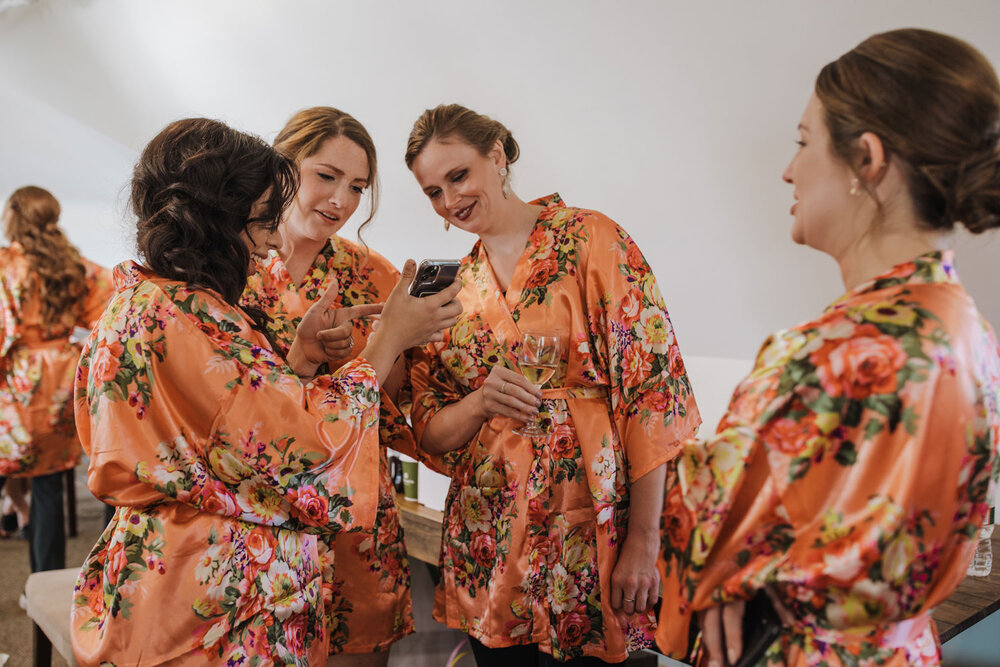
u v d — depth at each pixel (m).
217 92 3.27
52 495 3.35
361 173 1.71
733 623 0.81
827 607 0.75
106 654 1.14
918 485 0.71
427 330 1.42
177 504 1.17
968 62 0.77
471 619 1.51
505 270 1.56
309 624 1.28
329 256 1.79
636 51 1.87
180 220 1.18
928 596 0.76
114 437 1.14
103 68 3.60
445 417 1.55
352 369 1.31
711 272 2.10
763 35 1.65
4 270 3.34
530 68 2.12
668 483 0.86
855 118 0.79
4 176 4.83
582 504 1.42
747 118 1.78
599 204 2.26
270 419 1.16
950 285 0.77
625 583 1.39
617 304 1.42
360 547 1.73
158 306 1.14
